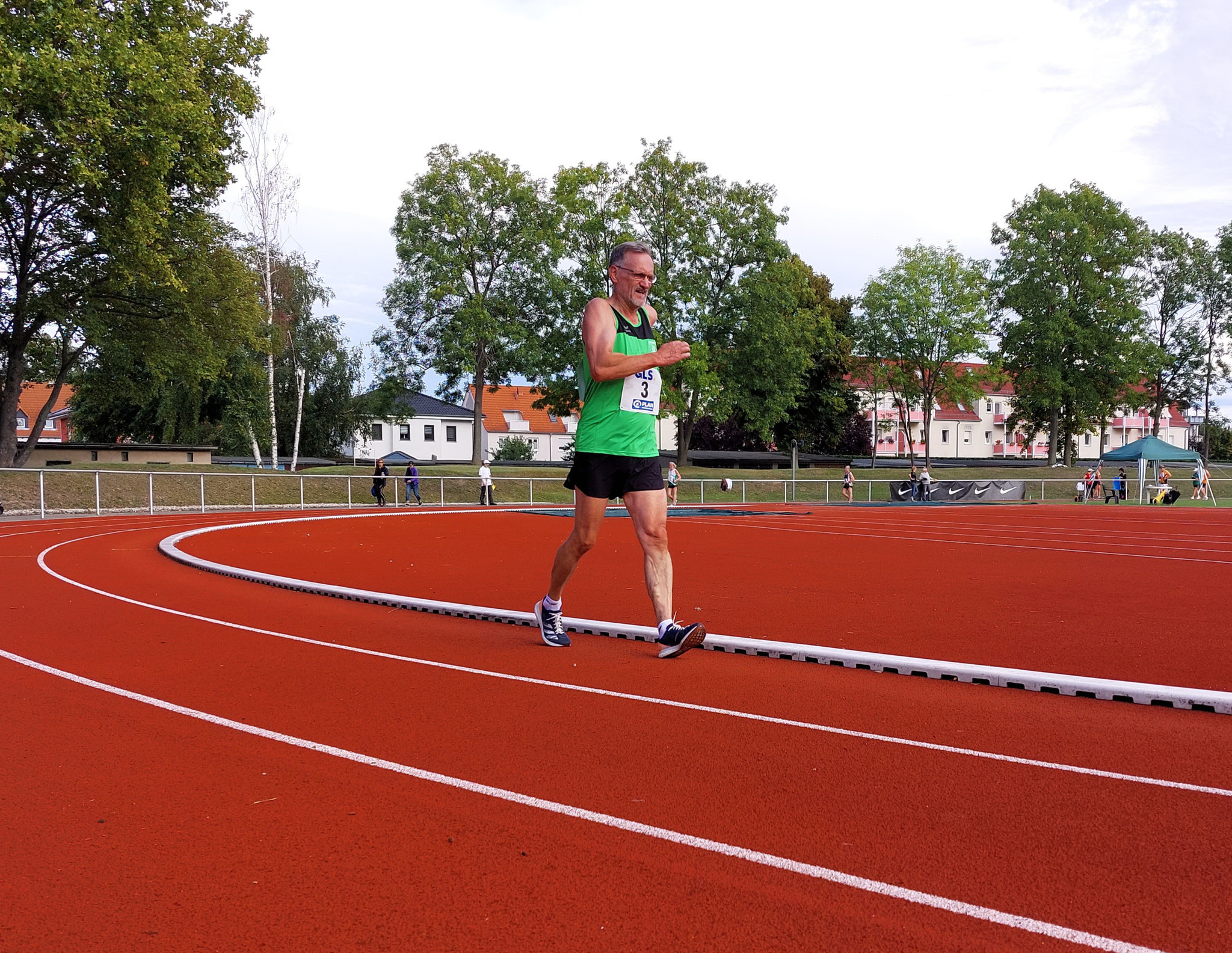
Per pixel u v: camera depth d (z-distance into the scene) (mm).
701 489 37812
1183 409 59406
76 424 50812
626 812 2701
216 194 28312
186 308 28516
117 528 17438
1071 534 16469
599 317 4730
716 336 43562
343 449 63750
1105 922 2002
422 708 3941
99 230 24938
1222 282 53344
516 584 8438
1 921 2053
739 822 2615
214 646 5398
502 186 39875
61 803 2812
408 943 1928
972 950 1883
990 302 51281
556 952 1886
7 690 4312
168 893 2184
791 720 3725
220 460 50438
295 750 3352
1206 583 8617
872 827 2568
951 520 21438
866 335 48000
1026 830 2547
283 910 2092
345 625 6164
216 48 26953
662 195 41844
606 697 4125
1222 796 2826
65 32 21266
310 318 51438
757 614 6570
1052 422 51312
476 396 41250
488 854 2402
